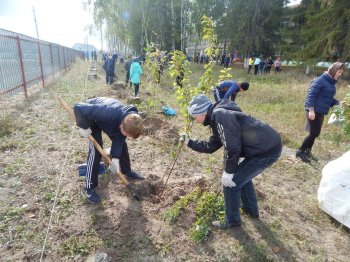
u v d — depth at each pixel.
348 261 2.76
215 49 3.91
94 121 2.97
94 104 2.97
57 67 15.40
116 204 3.23
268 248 2.82
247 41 26.12
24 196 3.33
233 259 2.65
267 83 14.88
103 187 3.56
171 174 4.09
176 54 4.28
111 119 2.88
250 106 9.16
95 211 3.11
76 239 2.72
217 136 2.60
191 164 4.47
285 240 2.96
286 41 24.97
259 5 26.05
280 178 4.39
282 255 2.76
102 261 2.43
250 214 3.25
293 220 3.32
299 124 7.27
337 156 5.46
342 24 16.16
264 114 8.23
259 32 26.05
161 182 3.70
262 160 2.57
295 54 18.38
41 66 10.82
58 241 2.70
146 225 2.95
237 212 2.92
